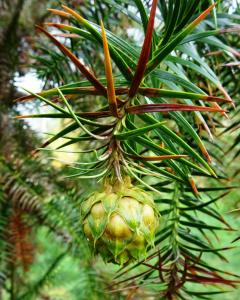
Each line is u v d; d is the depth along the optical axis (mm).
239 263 774
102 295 368
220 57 232
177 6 144
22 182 344
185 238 197
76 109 333
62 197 350
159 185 202
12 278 403
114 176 139
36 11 354
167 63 156
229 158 319
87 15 241
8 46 340
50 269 437
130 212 133
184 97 129
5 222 352
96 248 136
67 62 277
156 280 186
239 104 229
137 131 123
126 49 152
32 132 355
